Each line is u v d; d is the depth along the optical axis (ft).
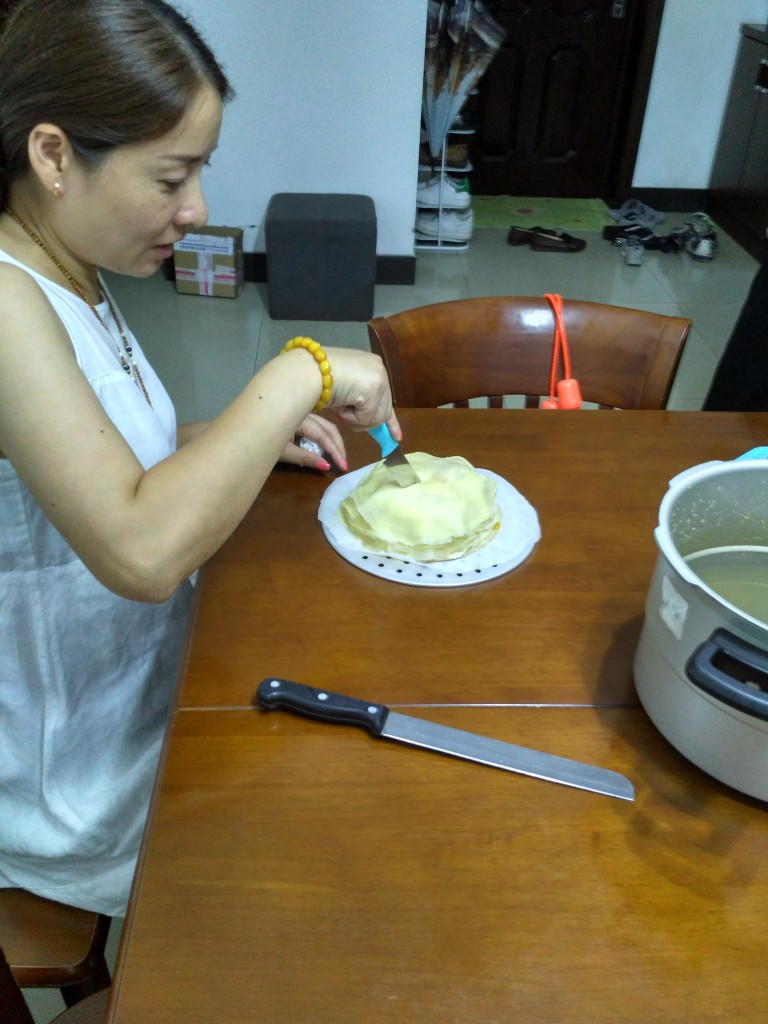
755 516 2.34
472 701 2.30
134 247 2.52
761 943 1.75
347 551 2.82
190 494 2.18
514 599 2.66
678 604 1.92
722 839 1.96
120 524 2.13
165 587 2.24
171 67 2.14
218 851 1.90
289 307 10.54
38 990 4.00
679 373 9.39
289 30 9.93
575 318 4.27
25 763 3.06
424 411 3.68
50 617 2.83
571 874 1.87
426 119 11.68
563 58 13.74
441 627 2.54
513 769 2.10
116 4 2.09
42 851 3.03
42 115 2.16
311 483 3.21
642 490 3.21
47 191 2.34
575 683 2.37
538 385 4.34
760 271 4.95
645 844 1.94
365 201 10.78
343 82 10.30
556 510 3.08
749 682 1.90
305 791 2.04
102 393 2.69
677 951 1.73
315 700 2.22
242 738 2.18
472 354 4.27
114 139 2.18
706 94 13.41
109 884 3.04
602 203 14.89
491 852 1.91
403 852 1.91
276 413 2.33
